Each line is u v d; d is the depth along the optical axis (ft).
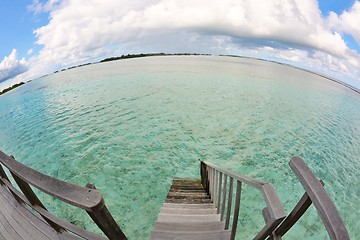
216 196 10.48
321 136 43.50
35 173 3.98
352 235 19.08
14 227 6.94
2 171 7.02
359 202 23.84
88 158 29.66
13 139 40.47
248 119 49.29
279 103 68.69
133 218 17.56
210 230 7.82
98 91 78.38
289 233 16.84
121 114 50.26
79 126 43.16
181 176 25.39
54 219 5.27
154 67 144.25
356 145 41.63
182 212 9.77
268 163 29.94
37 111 59.52
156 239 7.07
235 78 111.34
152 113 50.78
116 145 33.71
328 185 26.81
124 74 115.75
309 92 100.27
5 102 81.82
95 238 4.63
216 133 39.88
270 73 157.28
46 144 35.76
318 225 17.54
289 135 41.73
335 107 76.64
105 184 23.30
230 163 29.71
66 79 120.16
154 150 32.17
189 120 46.52
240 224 17.07
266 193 3.67
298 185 24.80
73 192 3.30
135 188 22.45
